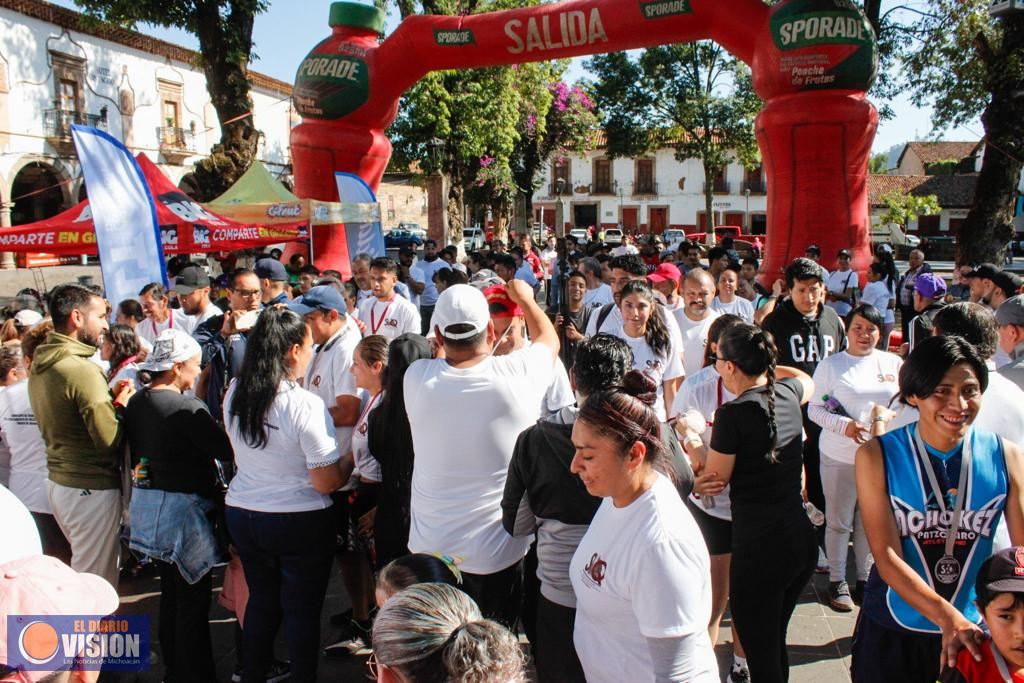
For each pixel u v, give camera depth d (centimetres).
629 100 3253
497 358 302
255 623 333
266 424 316
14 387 404
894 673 250
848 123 970
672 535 198
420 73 1255
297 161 1298
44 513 402
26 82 2475
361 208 1087
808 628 411
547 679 278
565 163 5047
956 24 1247
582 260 762
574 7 1095
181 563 340
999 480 233
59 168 2595
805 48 961
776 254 1021
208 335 519
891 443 241
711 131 3319
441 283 756
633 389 253
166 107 3086
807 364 479
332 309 415
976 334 313
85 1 1648
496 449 294
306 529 323
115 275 615
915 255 1060
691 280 546
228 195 1098
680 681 193
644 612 197
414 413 297
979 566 236
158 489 344
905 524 237
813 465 491
